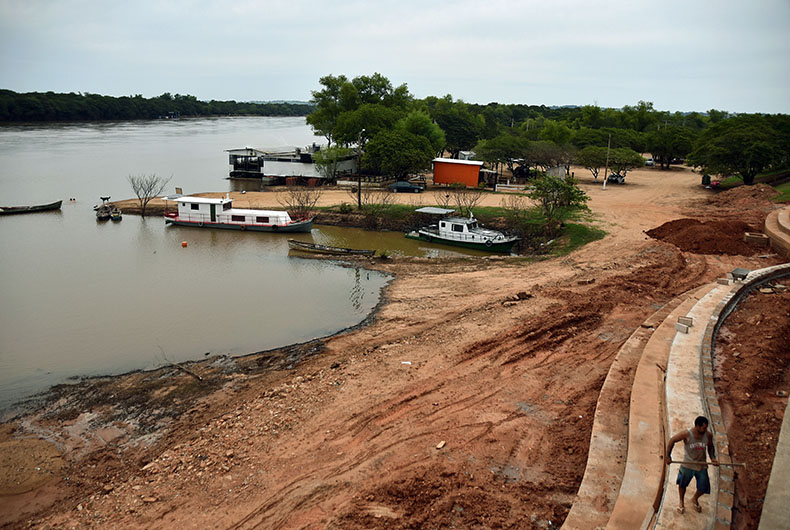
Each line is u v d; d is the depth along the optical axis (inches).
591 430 519.2
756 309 713.6
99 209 1991.9
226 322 990.4
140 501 492.1
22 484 546.0
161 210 2062.0
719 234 1328.7
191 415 660.7
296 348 860.6
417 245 1630.2
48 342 902.4
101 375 788.6
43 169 3134.8
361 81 3959.2
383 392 649.0
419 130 3038.9
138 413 677.3
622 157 2684.5
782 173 2600.9
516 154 2832.2
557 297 969.5
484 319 885.8
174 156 4013.3
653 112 5689.0
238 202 2160.4
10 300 1105.4
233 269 1348.4
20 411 693.3
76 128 6678.2
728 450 395.5
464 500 439.8
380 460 510.0
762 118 2920.8
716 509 335.3
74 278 1262.3
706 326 636.7
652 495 384.2
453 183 2529.5
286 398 659.4
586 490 413.7
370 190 2466.8
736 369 532.1
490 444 521.7
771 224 1336.1
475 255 1505.9
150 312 1044.5
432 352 763.4
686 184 2694.4
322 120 3937.0
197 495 491.5
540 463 485.7
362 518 428.1
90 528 464.1
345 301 1099.9
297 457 532.1
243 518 453.4
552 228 1614.2
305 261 1424.7
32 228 1802.4
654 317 775.7
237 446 562.9
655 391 525.3
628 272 1112.2
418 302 1071.6
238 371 786.8
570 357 709.3
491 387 639.8
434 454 511.2
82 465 575.2
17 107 6545.3
